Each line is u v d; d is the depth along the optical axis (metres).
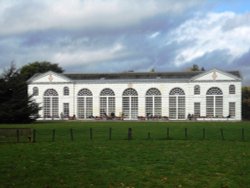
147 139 46.53
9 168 25.84
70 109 118.88
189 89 114.06
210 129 62.69
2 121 85.50
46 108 119.75
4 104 84.50
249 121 98.94
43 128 64.31
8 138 46.19
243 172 25.27
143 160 29.56
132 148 36.72
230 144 40.75
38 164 27.41
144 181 22.88
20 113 84.94
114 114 117.12
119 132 56.69
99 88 118.25
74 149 35.78
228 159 30.14
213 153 33.50
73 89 118.88
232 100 112.06
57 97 119.56
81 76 123.44
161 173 24.89
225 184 22.31
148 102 116.38
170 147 37.72
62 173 24.53
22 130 47.41
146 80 116.00
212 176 24.23
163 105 115.25
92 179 23.09
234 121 99.12
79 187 21.33
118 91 117.25
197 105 113.81
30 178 23.09
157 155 32.12
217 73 112.56
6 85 86.06
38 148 36.62
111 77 121.69
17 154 32.31
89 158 30.39
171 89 115.06
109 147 37.47
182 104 114.69
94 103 118.19
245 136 50.91
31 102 89.19
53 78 119.38
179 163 28.36
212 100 113.19
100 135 51.69
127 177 23.69
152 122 90.69
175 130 60.59
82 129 62.31
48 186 21.41
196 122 90.94
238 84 111.88
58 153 32.97
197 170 25.84
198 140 45.28
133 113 116.94
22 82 88.56
